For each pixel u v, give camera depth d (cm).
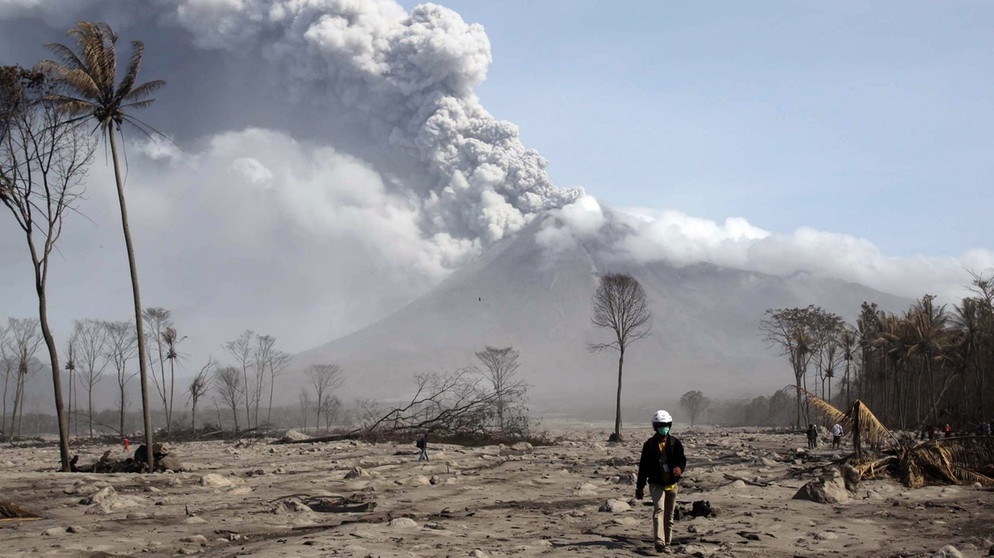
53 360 3634
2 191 3497
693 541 1608
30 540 1711
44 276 3631
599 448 5450
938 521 1855
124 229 3706
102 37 3725
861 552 1484
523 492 2673
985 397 8912
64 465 3628
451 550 1479
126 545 1630
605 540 1620
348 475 3178
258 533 1811
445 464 3916
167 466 3681
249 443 6894
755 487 2534
